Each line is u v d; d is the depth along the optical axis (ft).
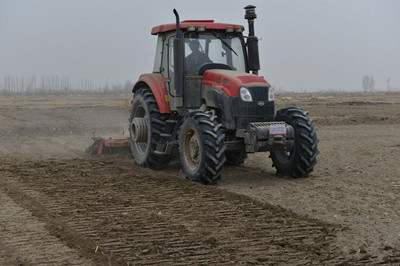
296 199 23.41
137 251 16.43
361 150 38.34
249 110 27.12
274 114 27.94
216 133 26.30
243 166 33.01
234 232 18.51
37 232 18.21
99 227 18.90
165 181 27.58
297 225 19.35
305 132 27.55
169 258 15.88
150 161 31.55
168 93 30.78
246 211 21.34
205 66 29.60
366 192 24.50
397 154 36.11
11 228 18.65
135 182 27.27
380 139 45.34
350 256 16.16
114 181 27.53
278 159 29.40
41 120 66.23
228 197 23.79
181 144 28.40
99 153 36.86
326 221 19.88
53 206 21.93
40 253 16.11
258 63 30.78
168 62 30.73
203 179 26.71
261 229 18.89
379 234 18.22
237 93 27.17
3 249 16.46
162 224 19.39
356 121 63.87
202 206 22.16
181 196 24.02
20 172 29.89
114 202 22.72
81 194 24.26
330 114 76.64
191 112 27.71
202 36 30.19
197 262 15.60
